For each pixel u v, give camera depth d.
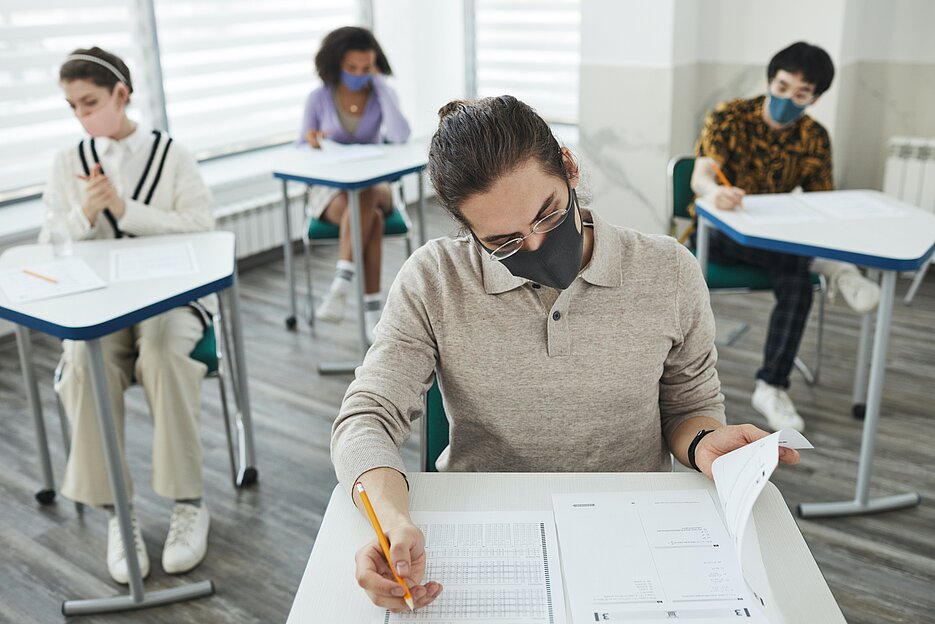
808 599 0.99
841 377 3.15
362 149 3.60
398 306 1.32
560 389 1.29
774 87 2.78
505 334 1.29
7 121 3.70
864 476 2.36
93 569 2.23
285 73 4.82
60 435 2.90
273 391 3.15
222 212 4.19
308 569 1.06
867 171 4.26
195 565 2.22
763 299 3.91
